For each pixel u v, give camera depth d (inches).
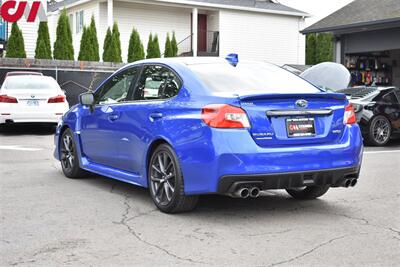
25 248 170.6
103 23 1106.7
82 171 289.1
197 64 228.4
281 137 199.9
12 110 499.5
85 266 154.9
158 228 194.1
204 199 242.5
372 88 496.4
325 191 238.4
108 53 914.1
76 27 1197.7
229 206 229.8
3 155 380.5
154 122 219.0
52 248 170.7
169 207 211.5
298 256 164.2
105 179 291.0
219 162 191.0
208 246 173.6
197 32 1214.3
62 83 788.6
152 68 238.2
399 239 182.9
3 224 198.1
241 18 1232.8
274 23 1279.5
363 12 738.8
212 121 193.8
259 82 222.2
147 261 159.3
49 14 1243.2
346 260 161.2
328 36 1327.5
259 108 197.2
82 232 188.5
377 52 784.9
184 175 202.8
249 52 1250.6
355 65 785.6
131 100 242.4
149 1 1093.1
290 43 1307.8
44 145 440.8
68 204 230.7
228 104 194.1
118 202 235.1
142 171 228.4
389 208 229.5
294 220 207.3
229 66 231.9
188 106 205.9
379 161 375.6
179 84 218.2
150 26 1146.7
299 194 246.7
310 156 201.3
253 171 191.2
